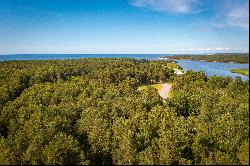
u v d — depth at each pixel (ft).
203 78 405.18
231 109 208.95
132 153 148.77
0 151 156.97
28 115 214.69
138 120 183.73
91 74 471.21
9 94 324.80
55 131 172.76
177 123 172.14
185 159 140.56
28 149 152.05
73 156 151.53
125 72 482.69
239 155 138.31
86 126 187.21
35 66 526.16
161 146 148.15
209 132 162.71
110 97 276.00
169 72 522.88
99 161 167.22
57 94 282.15
